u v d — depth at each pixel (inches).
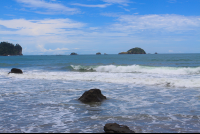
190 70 822.5
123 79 607.8
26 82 587.5
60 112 273.9
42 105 313.7
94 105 313.4
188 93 402.9
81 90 449.7
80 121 233.6
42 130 203.8
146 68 942.4
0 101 342.0
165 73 825.5
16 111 278.5
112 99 356.5
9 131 200.4
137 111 275.6
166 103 321.4
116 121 232.2
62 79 652.1
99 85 522.6
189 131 197.3
